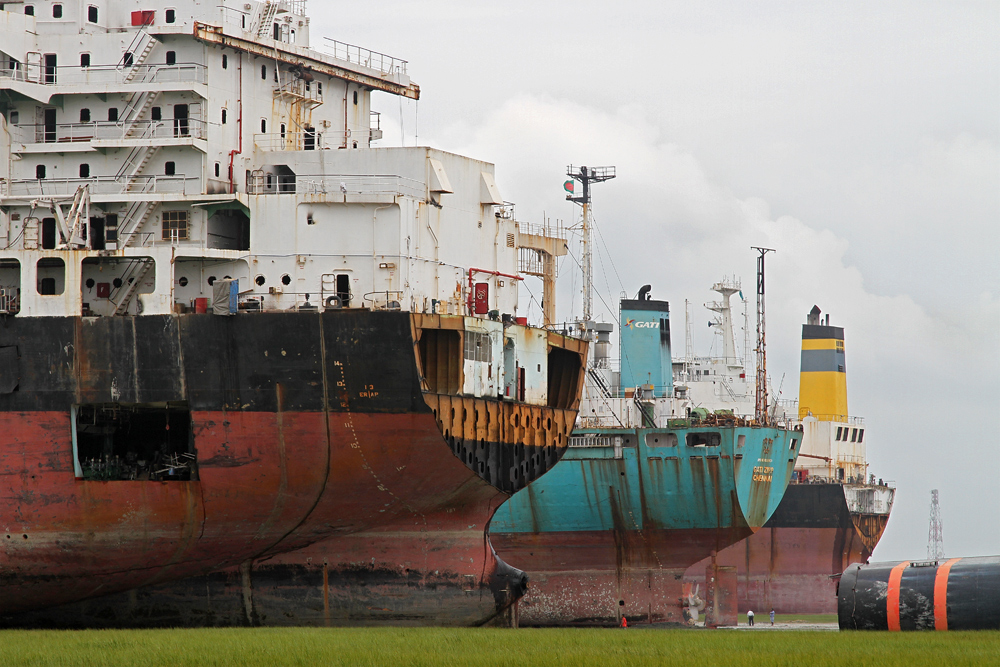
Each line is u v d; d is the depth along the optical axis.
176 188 118.25
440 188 119.00
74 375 110.75
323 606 119.44
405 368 107.88
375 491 113.75
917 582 96.06
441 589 121.50
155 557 113.81
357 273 113.19
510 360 125.25
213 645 84.25
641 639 91.81
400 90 138.62
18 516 111.88
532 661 72.69
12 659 76.69
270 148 125.19
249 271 113.88
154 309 110.62
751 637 93.31
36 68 121.81
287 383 108.75
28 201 115.94
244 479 110.44
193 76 118.56
